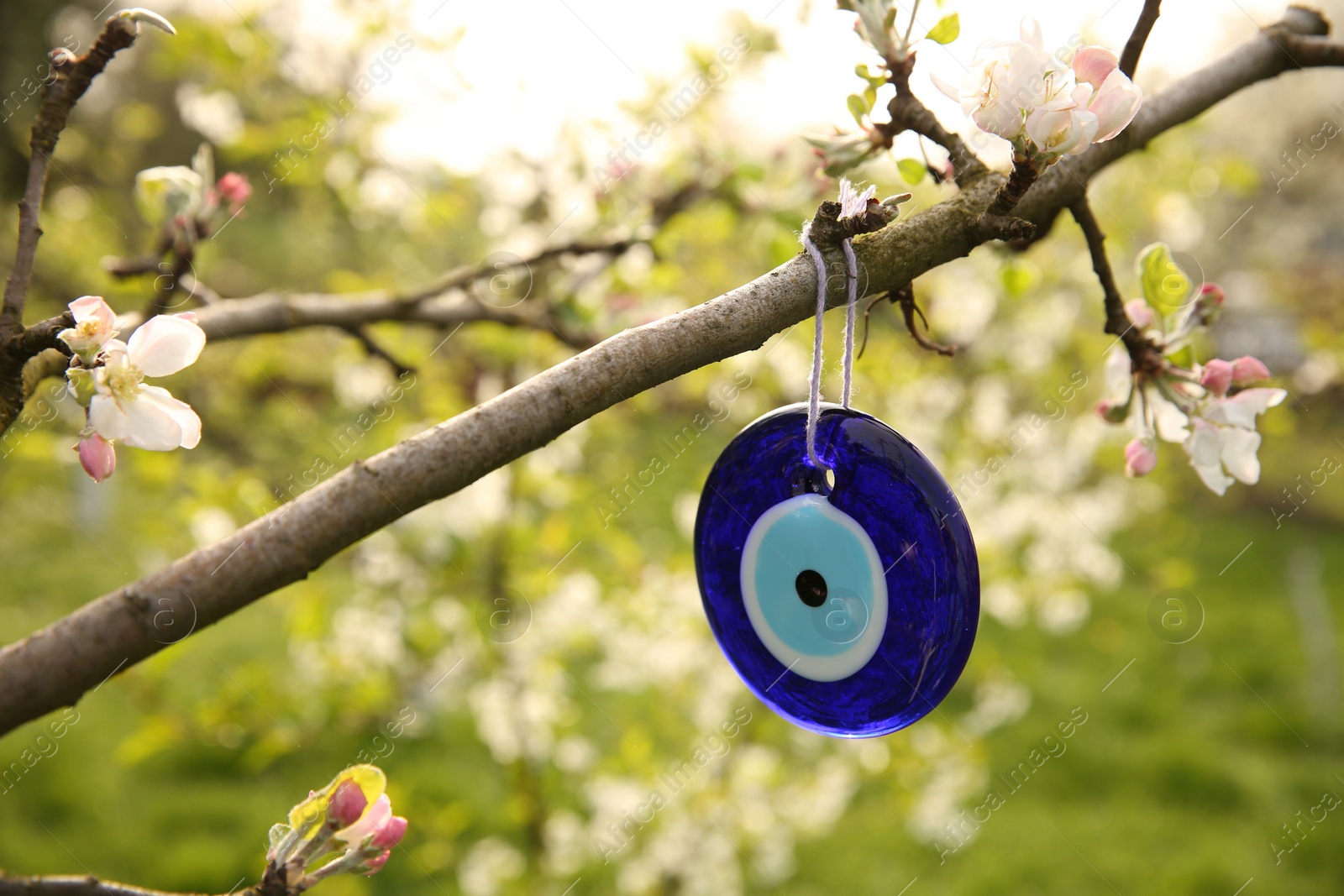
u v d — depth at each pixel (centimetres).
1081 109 93
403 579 297
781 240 228
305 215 360
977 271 326
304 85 283
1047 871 415
